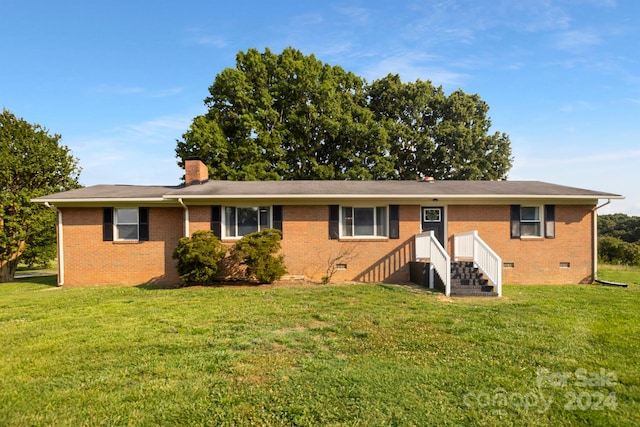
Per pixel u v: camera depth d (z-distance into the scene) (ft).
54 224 58.65
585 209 44.32
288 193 41.83
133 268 43.29
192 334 19.97
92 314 24.95
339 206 43.14
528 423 11.05
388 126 88.43
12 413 11.50
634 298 31.81
